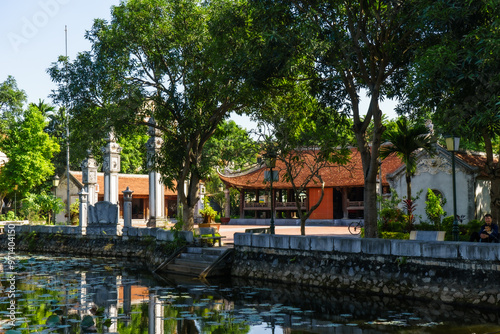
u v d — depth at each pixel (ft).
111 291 48.93
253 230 66.28
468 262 39.78
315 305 41.04
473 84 45.88
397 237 61.57
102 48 71.61
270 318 36.09
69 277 59.98
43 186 159.02
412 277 43.24
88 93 74.08
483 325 32.86
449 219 65.51
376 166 54.60
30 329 32.63
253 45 55.88
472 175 77.71
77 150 78.38
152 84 75.77
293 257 53.42
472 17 47.65
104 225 89.35
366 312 37.96
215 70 64.75
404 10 49.78
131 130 80.12
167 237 70.44
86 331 31.58
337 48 55.57
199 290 49.24
